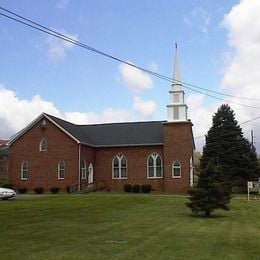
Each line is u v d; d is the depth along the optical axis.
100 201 36.25
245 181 60.59
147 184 56.72
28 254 12.66
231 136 62.28
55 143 56.12
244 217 27.39
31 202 33.81
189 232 19.09
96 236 16.77
